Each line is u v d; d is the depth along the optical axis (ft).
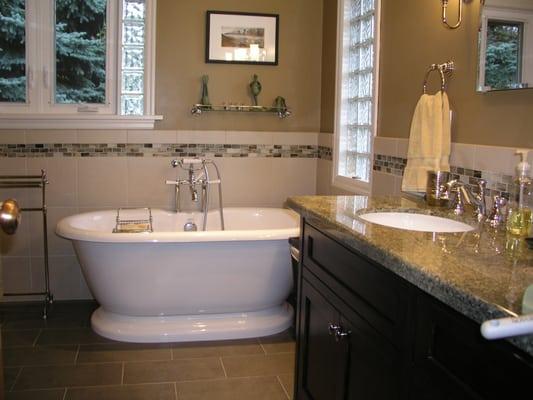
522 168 5.69
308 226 7.13
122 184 12.94
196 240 10.23
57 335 10.92
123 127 12.78
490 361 3.60
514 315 3.24
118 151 12.84
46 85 12.42
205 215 12.84
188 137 13.20
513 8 6.52
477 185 6.86
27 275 12.72
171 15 12.87
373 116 10.56
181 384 9.04
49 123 12.39
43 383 8.93
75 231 10.33
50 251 12.79
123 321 10.86
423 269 4.19
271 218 12.99
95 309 12.46
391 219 7.04
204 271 10.58
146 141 12.96
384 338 5.00
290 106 13.70
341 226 5.82
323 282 6.54
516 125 6.54
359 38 11.87
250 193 13.69
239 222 13.09
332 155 12.79
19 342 10.55
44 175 12.21
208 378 9.26
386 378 4.98
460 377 3.92
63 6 12.39
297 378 7.60
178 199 12.91
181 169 13.16
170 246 10.29
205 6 13.02
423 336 4.37
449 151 7.72
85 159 12.71
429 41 8.59
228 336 10.84
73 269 12.95
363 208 6.97
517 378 3.36
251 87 13.26
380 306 5.08
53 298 12.94
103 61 12.64
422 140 7.75
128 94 12.79
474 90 7.38
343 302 5.93
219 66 13.23
